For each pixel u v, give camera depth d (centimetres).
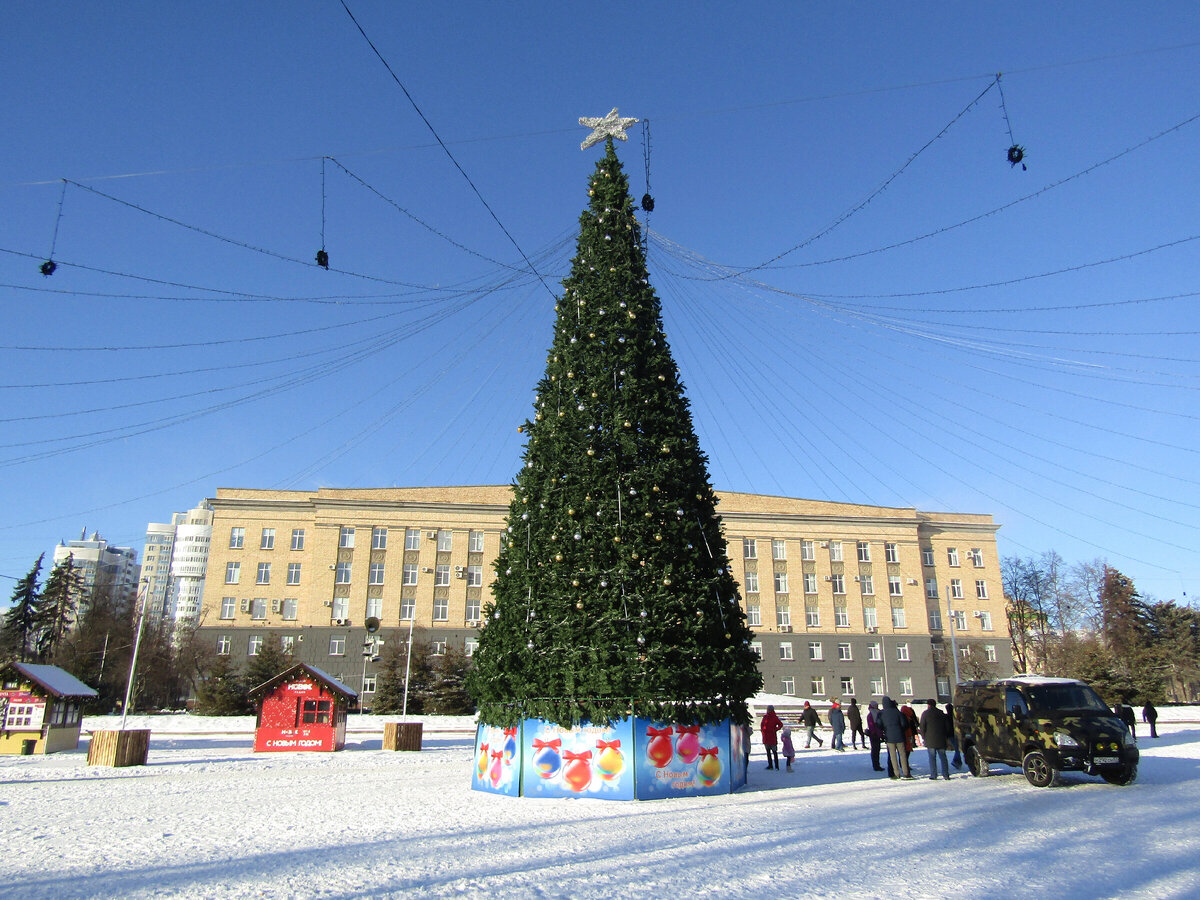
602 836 1002
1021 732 1600
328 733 2750
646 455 1585
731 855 879
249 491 6231
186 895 696
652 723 1402
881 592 6397
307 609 5903
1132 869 805
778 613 6234
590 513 1526
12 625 6353
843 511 6550
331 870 802
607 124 1933
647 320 1750
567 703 1419
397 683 5366
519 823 1120
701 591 1495
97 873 789
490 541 6162
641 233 1856
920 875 786
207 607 5988
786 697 5116
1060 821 1110
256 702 2767
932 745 1712
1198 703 6388
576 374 1688
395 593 5959
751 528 6378
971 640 6475
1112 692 5497
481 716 1576
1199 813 1165
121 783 1727
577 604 1454
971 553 6731
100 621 6281
